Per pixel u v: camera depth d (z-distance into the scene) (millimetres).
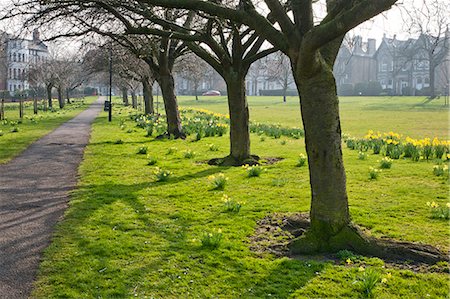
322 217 6188
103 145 17641
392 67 99062
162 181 10750
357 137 22141
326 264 5582
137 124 26703
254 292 4867
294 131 22031
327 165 6156
